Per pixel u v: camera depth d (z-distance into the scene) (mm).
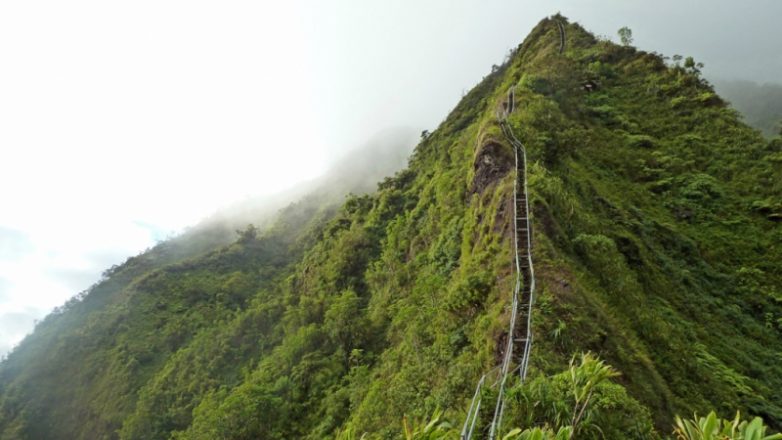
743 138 31984
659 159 30469
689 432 3715
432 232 32094
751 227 25297
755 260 23406
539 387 7047
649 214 25078
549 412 6680
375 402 17469
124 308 82438
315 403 30812
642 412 7176
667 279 19312
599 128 33250
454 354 13773
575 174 23578
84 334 80375
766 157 29766
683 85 38594
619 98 38750
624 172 28844
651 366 10945
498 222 17625
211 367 52656
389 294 35094
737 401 12188
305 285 58406
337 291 46781
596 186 24266
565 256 14336
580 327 10648
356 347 33062
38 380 74188
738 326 19047
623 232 20172
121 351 70250
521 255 14156
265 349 52156
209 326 71250
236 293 84875
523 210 16406
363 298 41938
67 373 74125
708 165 30562
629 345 11211
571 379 6840
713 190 27766
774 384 15359
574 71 40094
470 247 20188
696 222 25828
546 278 12562
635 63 43281
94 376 69938
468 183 26250
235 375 50281
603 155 29734
